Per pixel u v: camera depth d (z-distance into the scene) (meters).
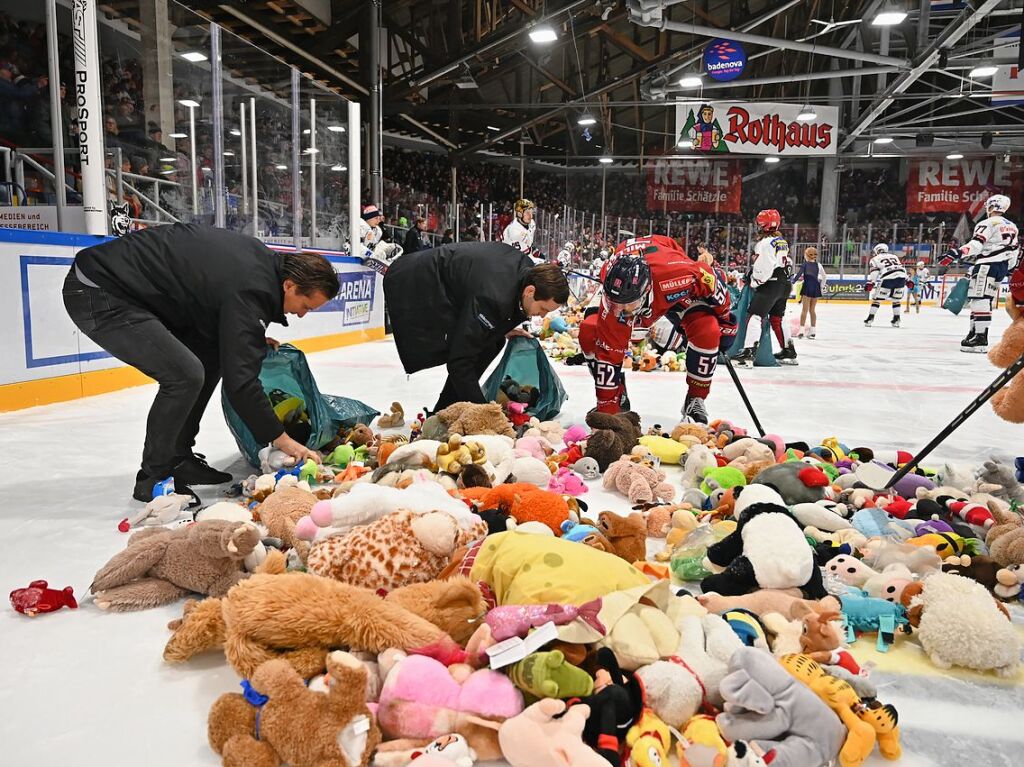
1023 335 3.01
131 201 6.91
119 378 5.73
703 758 1.21
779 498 2.25
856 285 25.39
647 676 1.34
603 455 3.24
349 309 9.96
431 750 1.20
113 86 7.30
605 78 19.27
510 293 3.51
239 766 1.19
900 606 1.73
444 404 3.89
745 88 24.23
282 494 2.34
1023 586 1.89
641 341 7.89
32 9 9.30
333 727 1.19
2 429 4.17
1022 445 3.93
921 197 28.44
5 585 1.98
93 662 1.58
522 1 13.84
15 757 1.26
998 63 16.78
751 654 1.32
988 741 1.33
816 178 29.59
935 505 2.43
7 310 4.72
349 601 1.43
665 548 2.29
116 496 2.82
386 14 14.19
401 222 17.48
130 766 1.24
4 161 7.59
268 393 3.41
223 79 8.03
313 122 9.79
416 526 1.72
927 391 6.03
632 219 29.53
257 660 1.37
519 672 1.28
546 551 1.60
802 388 6.17
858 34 21.00
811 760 1.20
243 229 8.54
